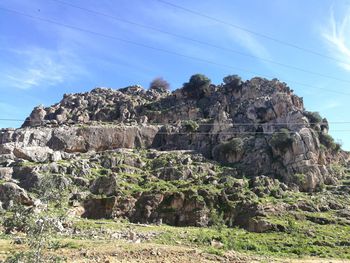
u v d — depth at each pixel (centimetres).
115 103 12788
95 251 4462
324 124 10269
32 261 2442
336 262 4875
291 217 7012
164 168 8881
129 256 4325
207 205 7525
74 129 10556
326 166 9038
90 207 7612
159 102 12625
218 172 8900
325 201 7706
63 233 5653
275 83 11525
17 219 2542
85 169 8656
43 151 9631
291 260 4878
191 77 12588
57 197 2683
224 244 5625
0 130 10881
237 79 11975
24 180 8131
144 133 10856
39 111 12394
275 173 8769
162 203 7662
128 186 8088
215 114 11306
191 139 10638
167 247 4906
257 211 7088
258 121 10494
